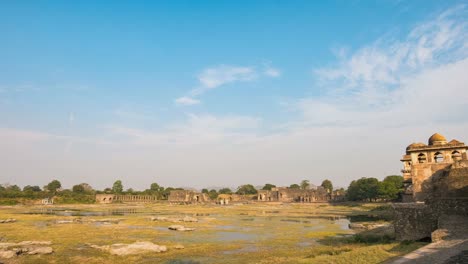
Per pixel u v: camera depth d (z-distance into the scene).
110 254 32.38
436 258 19.88
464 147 54.06
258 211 98.19
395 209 33.84
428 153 56.47
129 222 62.06
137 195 181.75
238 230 50.94
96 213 90.94
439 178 45.31
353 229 51.38
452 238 24.86
